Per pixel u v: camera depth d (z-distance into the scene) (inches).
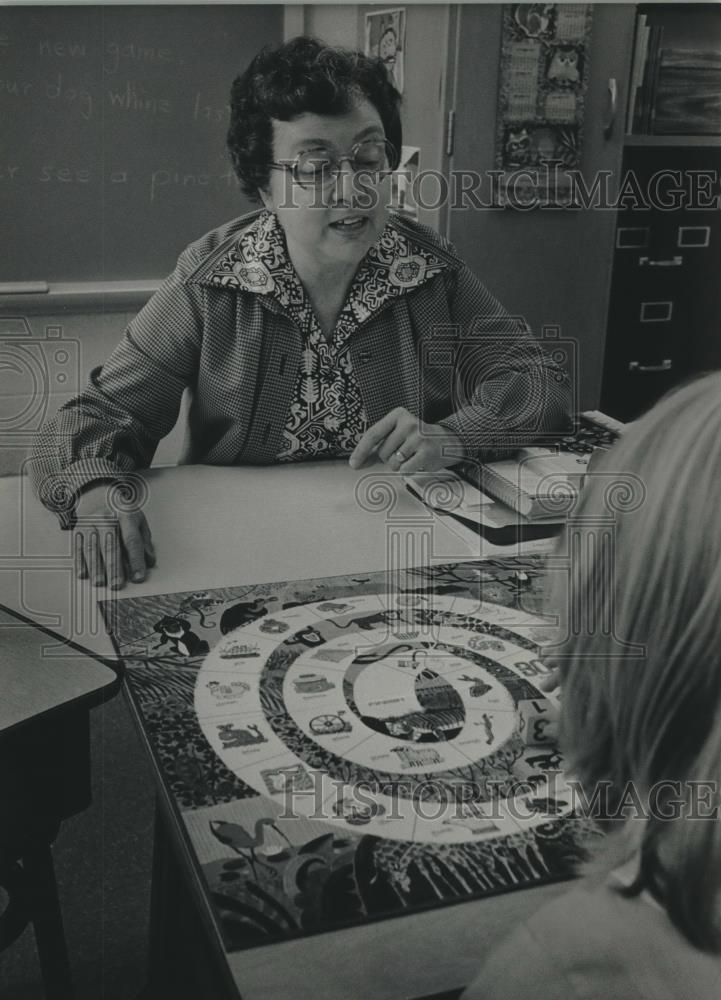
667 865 28.5
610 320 86.3
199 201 103.7
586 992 25.8
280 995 24.7
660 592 30.8
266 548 48.6
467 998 25.2
